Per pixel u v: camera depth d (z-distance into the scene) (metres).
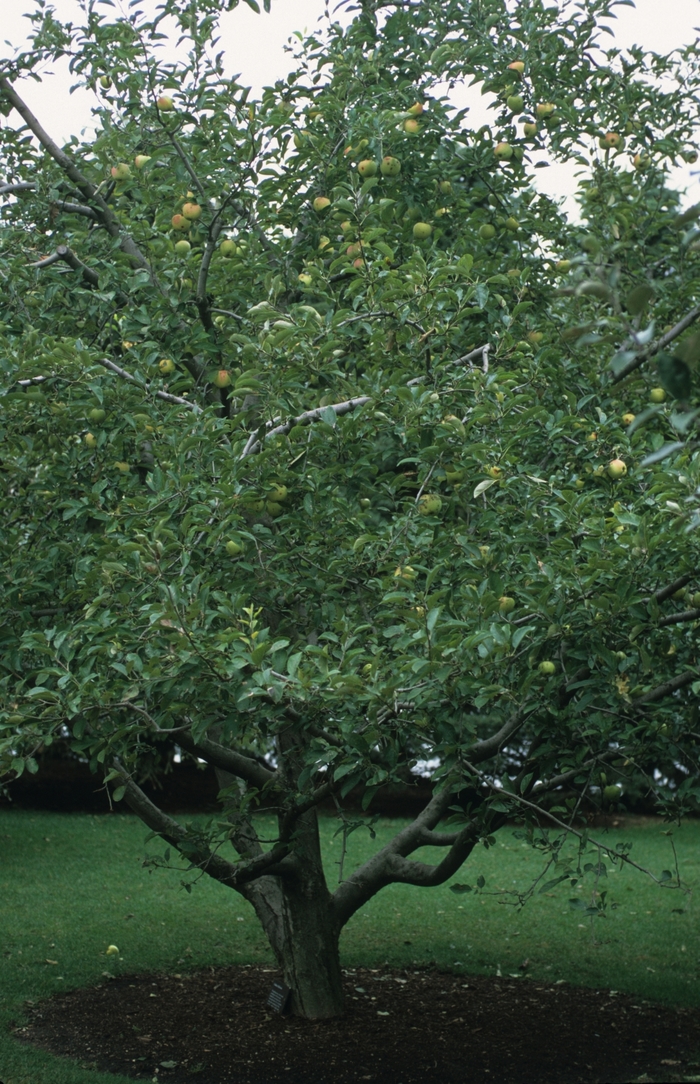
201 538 3.84
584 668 3.63
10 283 4.72
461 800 4.99
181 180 4.98
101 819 11.55
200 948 6.65
